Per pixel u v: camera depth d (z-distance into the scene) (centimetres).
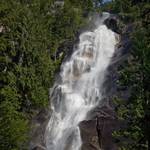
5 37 5025
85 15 6856
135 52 2780
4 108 3084
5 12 5231
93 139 3844
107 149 3688
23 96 4650
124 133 2595
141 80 2620
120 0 6644
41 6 6206
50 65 5288
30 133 4181
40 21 5756
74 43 5803
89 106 4631
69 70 5325
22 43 5044
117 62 5028
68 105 4712
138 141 2514
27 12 5441
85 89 4934
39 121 4447
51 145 4250
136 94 2612
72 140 4028
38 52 5153
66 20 6122
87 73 5209
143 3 5625
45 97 4759
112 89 4534
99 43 5612
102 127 3847
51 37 5788
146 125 2497
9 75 4681
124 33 5747
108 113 3988
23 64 4975
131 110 2614
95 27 6238
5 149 2875
